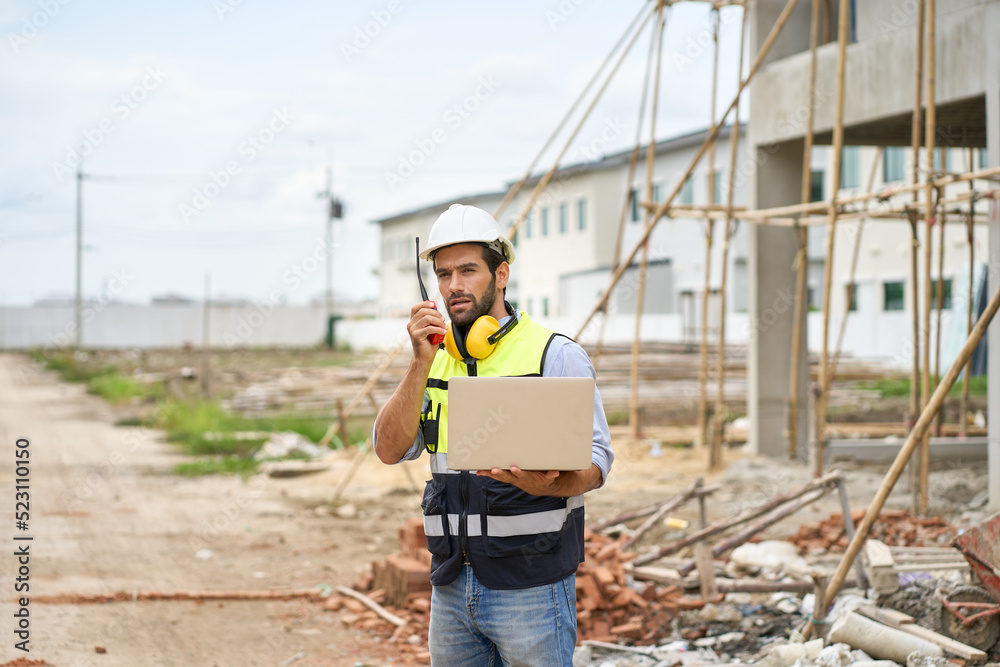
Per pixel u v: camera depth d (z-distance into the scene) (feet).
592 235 121.80
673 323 101.86
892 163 79.15
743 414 60.44
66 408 79.41
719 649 17.70
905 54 33.35
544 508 9.68
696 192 107.04
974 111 33.24
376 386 65.98
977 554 15.47
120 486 40.19
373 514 34.30
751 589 19.42
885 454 37.60
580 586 19.45
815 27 35.35
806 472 37.70
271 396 67.36
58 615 20.89
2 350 185.06
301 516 33.78
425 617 20.24
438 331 9.69
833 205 31.60
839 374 71.00
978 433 42.01
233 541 29.40
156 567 25.86
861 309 85.30
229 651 18.71
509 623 9.66
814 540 25.46
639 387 64.23
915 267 28.63
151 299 229.66
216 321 185.57
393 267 175.73
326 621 20.85
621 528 26.78
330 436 49.67
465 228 10.00
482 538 9.67
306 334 188.85
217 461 47.19
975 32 29.76
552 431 8.96
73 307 190.19
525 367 9.91
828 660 15.19
